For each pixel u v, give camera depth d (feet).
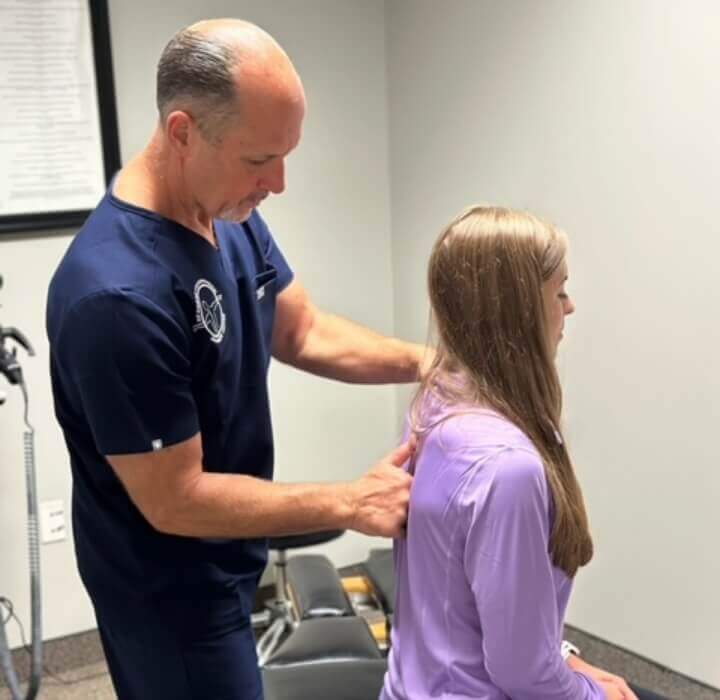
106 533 4.44
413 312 10.26
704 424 7.28
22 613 8.82
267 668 5.24
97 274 3.80
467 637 3.62
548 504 3.49
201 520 4.05
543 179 8.22
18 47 7.91
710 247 6.93
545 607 3.45
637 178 7.36
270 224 9.59
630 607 8.25
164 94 3.86
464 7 8.69
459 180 9.21
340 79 9.73
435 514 3.56
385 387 10.71
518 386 3.59
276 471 10.18
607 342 7.95
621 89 7.34
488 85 8.59
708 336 7.09
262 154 3.87
